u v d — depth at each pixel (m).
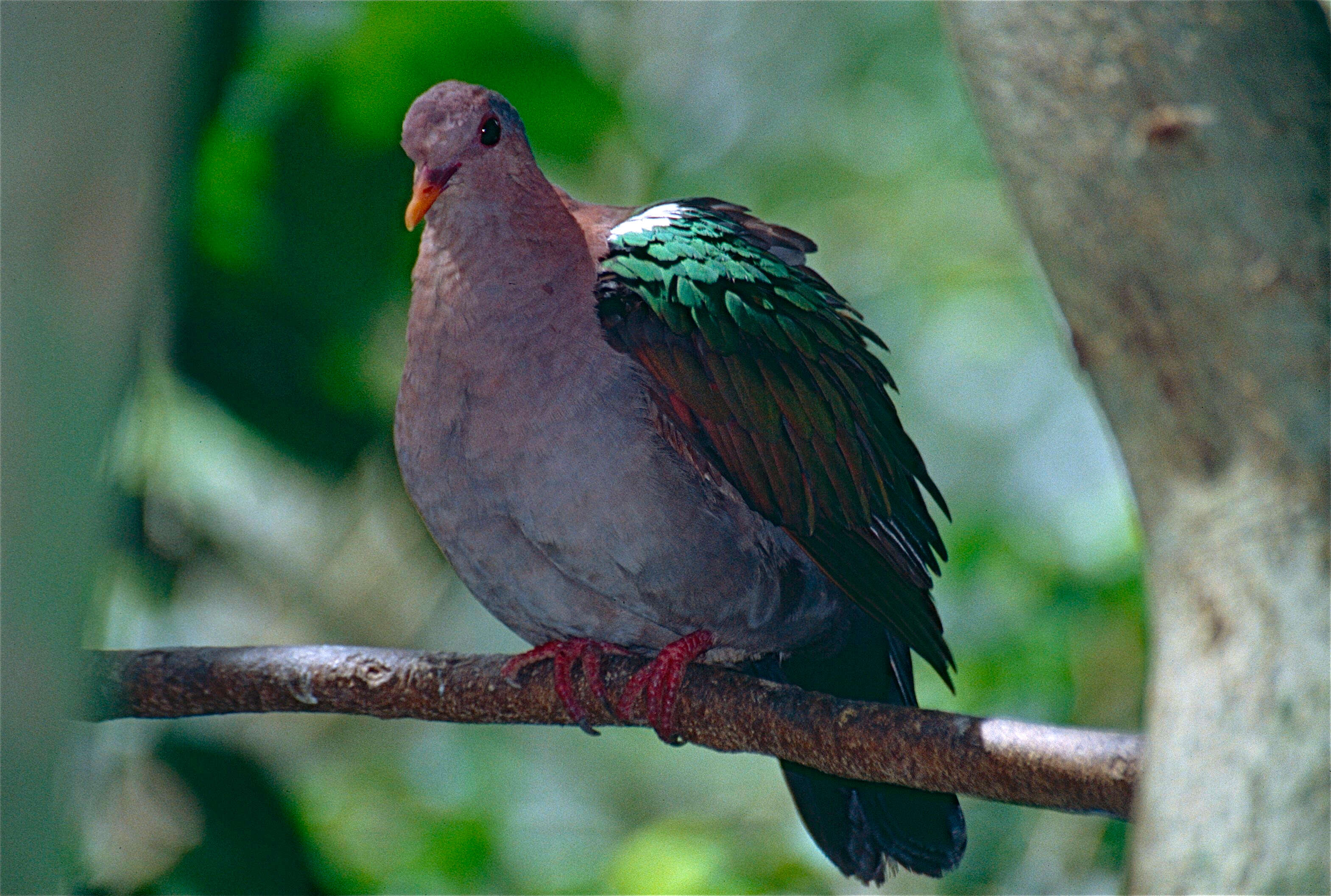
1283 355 3.35
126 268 3.27
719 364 8.07
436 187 8.12
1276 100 3.41
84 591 3.23
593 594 8.17
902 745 6.34
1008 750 5.98
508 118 8.30
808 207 19.11
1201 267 3.40
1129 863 3.41
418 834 13.49
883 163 19.19
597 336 7.96
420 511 8.37
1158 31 3.44
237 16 11.03
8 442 3.14
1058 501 15.93
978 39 3.65
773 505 8.08
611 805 17.05
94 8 3.21
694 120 19.52
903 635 8.16
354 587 15.40
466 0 11.21
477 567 8.30
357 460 11.30
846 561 8.16
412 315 8.27
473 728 16.16
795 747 6.88
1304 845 3.14
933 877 8.29
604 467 7.84
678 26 19.88
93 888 9.70
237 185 11.14
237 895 9.82
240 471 12.84
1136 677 14.25
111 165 3.24
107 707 7.45
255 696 7.45
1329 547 3.28
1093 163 3.49
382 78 11.36
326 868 10.44
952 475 17.03
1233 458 3.42
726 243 8.64
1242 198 3.37
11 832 3.13
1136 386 3.54
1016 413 17.39
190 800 10.12
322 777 13.90
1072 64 3.51
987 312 17.17
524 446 7.84
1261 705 3.25
